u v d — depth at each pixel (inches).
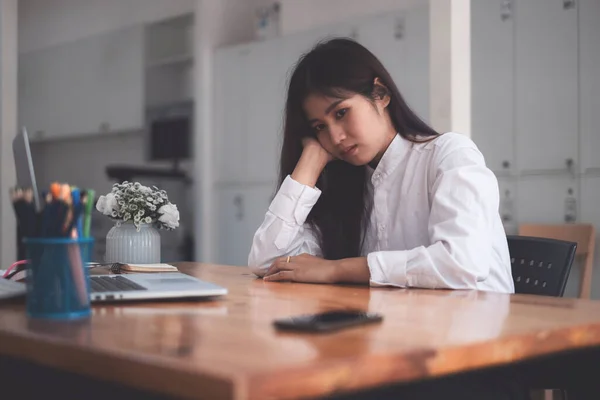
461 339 34.4
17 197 41.8
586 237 171.5
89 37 289.9
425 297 53.6
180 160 261.1
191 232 264.8
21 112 327.3
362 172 77.0
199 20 257.0
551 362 50.1
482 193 64.1
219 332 36.4
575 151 176.9
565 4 178.1
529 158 185.5
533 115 184.5
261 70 239.1
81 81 295.6
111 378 30.8
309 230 78.2
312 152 75.0
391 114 73.8
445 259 60.1
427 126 75.0
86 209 43.3
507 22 189.0
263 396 26.1
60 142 337.1
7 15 205.6
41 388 40.5
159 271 77.1
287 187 74.3
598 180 173.2
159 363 28.4
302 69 70.4
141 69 269.3
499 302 50.1
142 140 296.4
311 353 30.4
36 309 42.0
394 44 200.2
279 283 65.8
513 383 49.0
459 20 121.8
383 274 61.9
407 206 73.9
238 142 247.6
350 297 53.6
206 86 255.4
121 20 303.1
